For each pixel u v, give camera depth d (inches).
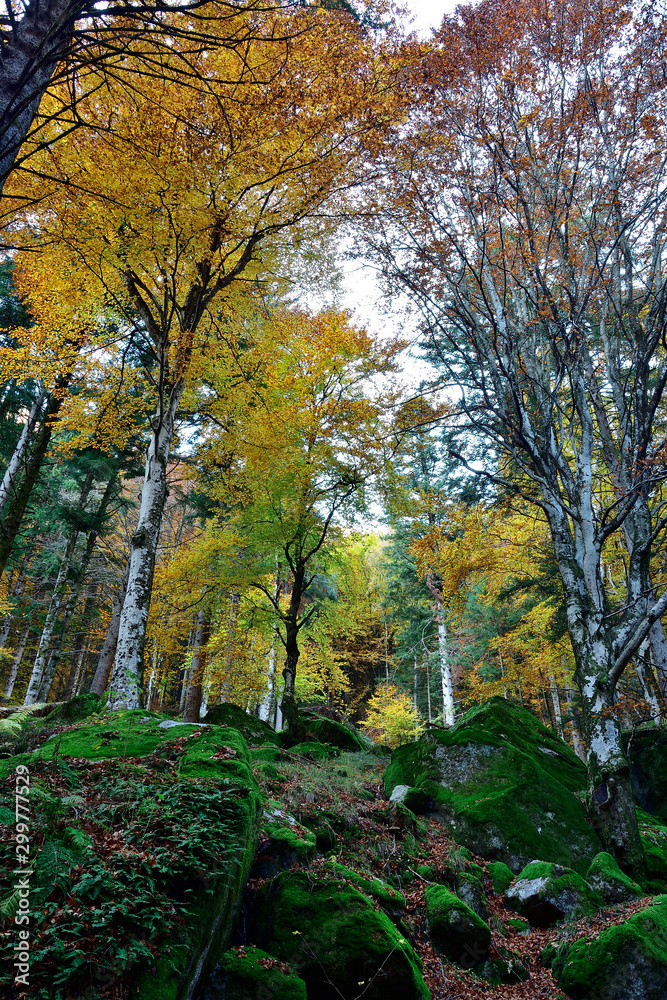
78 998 99.3
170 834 140.9
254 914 167.0
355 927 163.6
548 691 853.2
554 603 593.6
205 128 269.0
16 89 132.9
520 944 222.4
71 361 409.7
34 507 695.1
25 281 362.3
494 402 410.9
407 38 309.4
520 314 412.8
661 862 274.2
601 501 442.0
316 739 435.5
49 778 153.4
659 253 362.9
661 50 343.0
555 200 363.6
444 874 241.9
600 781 294.2
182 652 627.8
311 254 406.3
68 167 274.8
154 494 374.6
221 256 411.5
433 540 431.2
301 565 457.1
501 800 299.1
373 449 419.8
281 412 414.6
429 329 407.2
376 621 1010.7
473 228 387.2
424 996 165.6
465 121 378.9
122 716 248.2
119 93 262.2
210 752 190.7
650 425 319.0
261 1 225.1
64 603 657.0
